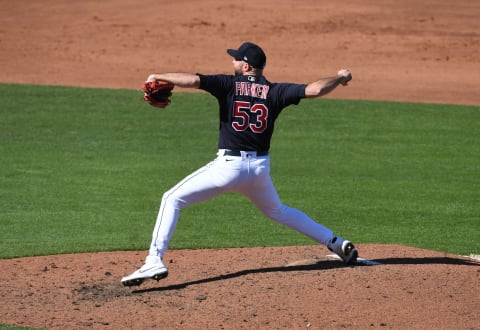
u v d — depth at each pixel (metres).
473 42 100.25
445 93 76.19
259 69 25.22
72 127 59.47
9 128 58.56
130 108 66.06
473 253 32.84
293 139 57.66
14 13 111.50
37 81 76.19
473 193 44.66
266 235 35.50
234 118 24.62
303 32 103.06
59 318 22.52
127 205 40.31
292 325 21.88
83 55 89.75
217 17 109.00
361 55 93.00
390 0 123.44
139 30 102.44
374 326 21.83
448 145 57.00
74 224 36.53
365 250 30.50
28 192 42.44
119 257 30.23
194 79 24.25
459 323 22.12
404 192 44.50
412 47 97.19
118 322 22.20
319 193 43.84
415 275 26.11
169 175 46.81
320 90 24.30
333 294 24.17
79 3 117.62
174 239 34.19
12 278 26.81
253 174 25.02
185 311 23.05
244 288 24.92
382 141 57.72
